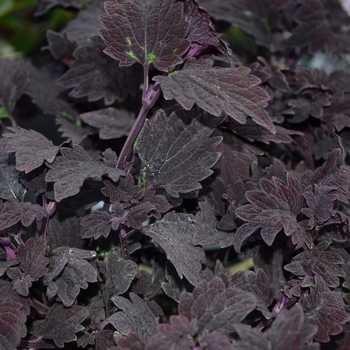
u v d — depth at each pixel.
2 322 0.75
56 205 0.82
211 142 0.79
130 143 0.80
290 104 0.88
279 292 0.81
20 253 0.78
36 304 0.80
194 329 0.72
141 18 0.79
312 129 0.90
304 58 1.03
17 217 0.77
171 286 0.80
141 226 0.79
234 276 0.79
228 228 0.81
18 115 1.02
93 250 0.81
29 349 0.78
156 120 0.80
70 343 0.79
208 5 0.95
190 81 0.77
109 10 0.79
